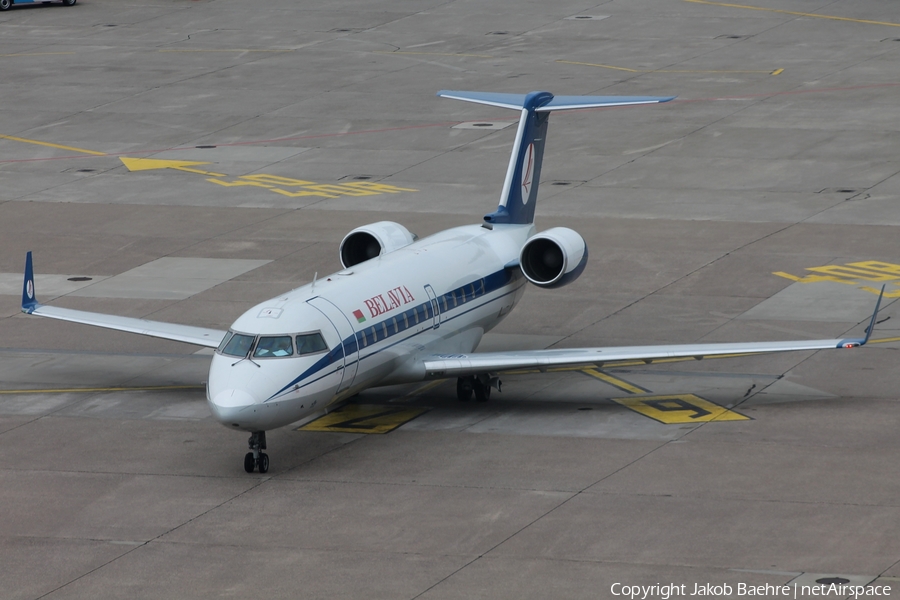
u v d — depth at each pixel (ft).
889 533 247.50
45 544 254.47
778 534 248.93
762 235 501.56
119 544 254.06
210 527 261.65
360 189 588.50
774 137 650.02
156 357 391.86
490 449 305.12
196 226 538.47
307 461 300.81
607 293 439.63
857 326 395.34
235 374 286.46
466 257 358.64
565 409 336.70
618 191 572.51
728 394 342.64
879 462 286.87
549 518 260.83
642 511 262.88
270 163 638.53
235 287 453.58
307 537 255.09
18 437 320.50
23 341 406.82
